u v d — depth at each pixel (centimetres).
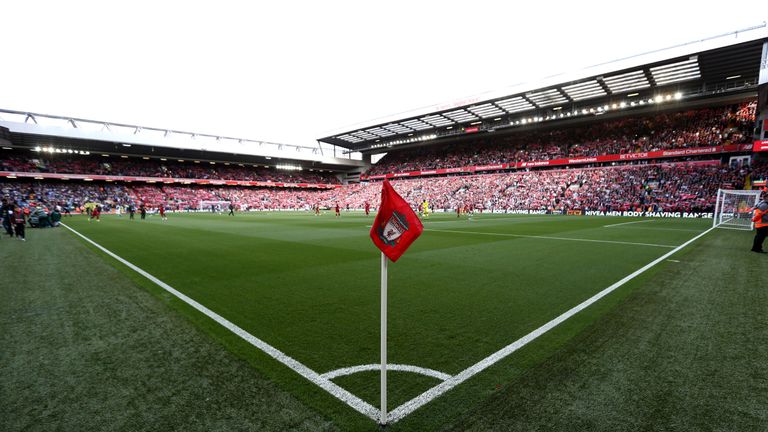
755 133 2741
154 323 422
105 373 296
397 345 355
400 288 590
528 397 255
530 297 532
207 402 251
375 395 260
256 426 222
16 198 3900
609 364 309
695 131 3778
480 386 272
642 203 3341
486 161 5334
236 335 383
